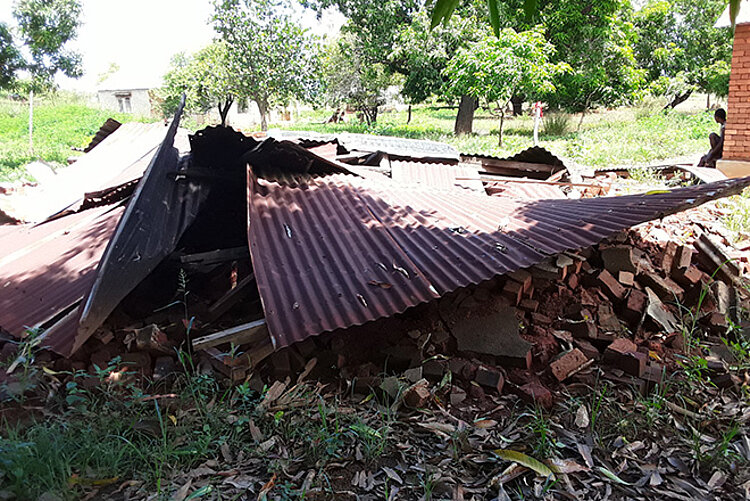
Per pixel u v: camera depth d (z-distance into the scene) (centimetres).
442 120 3105
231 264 495
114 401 344
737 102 970
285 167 538
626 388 363
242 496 275
